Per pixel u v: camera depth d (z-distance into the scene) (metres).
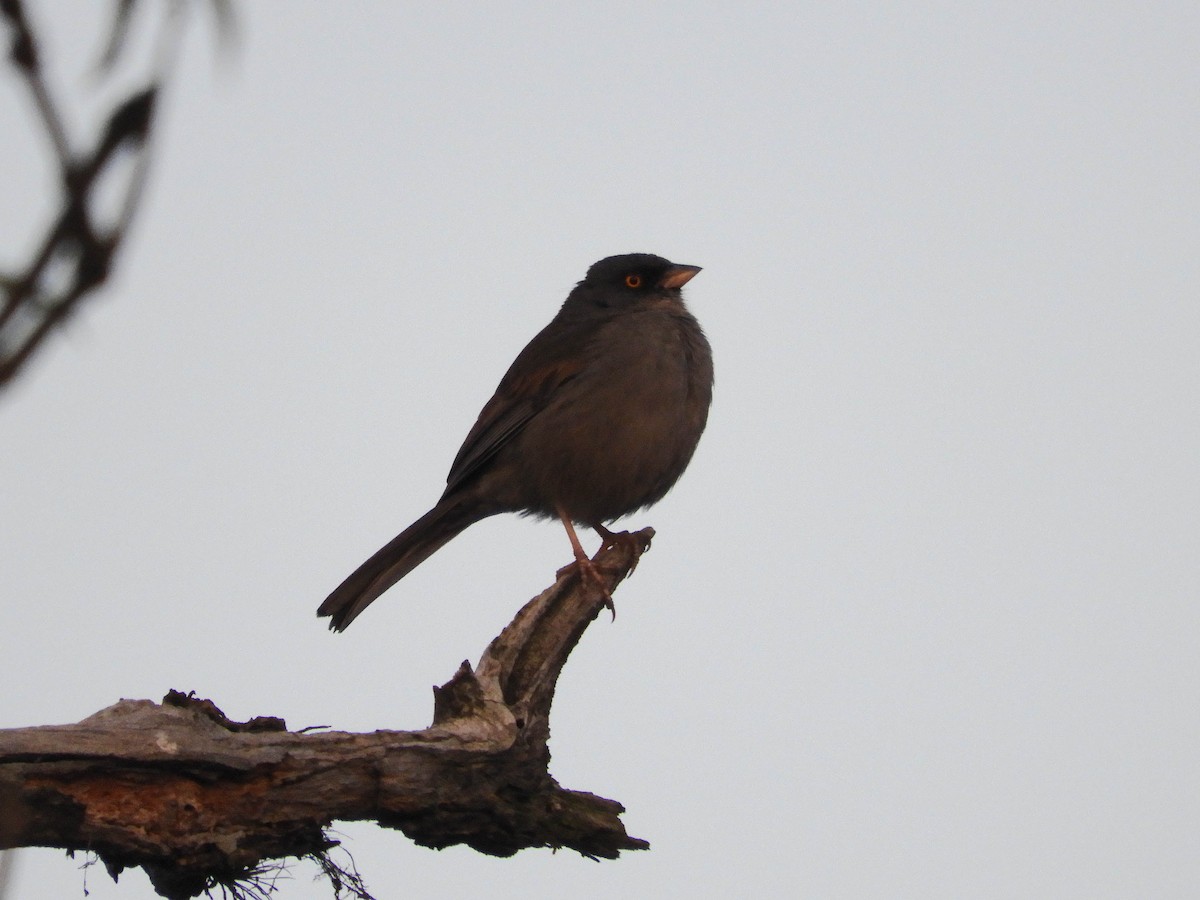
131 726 8.22
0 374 2.66
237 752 8.47
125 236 2.71
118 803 8.18
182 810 8.36
